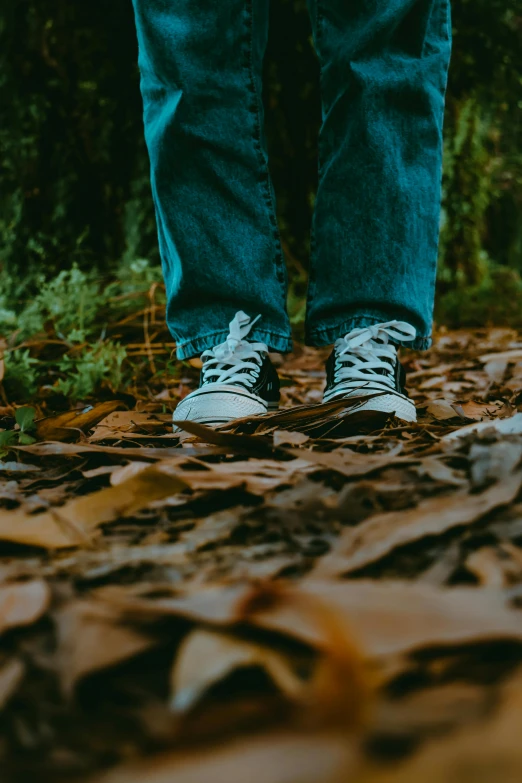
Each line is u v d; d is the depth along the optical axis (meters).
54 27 4.32
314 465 1.18
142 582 0.78
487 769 0.40
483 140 6.29
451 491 0.97
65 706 0.57
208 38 1.73
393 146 1.73
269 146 4.89
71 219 4.36
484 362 3.08
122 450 1.32
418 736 0.46
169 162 1.77
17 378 2.55
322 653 0.56
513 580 0.71
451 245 5.90
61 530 0.93
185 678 0.55
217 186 1.78
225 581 0.75
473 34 4.89
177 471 1.13
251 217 1.78
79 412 1.80
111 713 0.56
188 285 1.80
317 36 1.79
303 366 3.41
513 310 5.53
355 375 1.72
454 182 5.88
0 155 4.28
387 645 0.54
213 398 1.71
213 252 1.78
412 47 1.76
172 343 3.19
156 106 1.81
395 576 0.76
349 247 1.75
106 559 0.86
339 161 1.75
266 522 0.93
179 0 1.75
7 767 0.51
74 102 4.39
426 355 3.71
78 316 3.19
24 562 0.87
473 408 1.94
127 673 0.60
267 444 1.28
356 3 1.72
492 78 5.11
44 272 4.04
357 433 1.57
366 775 0.41
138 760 0.50
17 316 3.39
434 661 0.57
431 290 1.81
